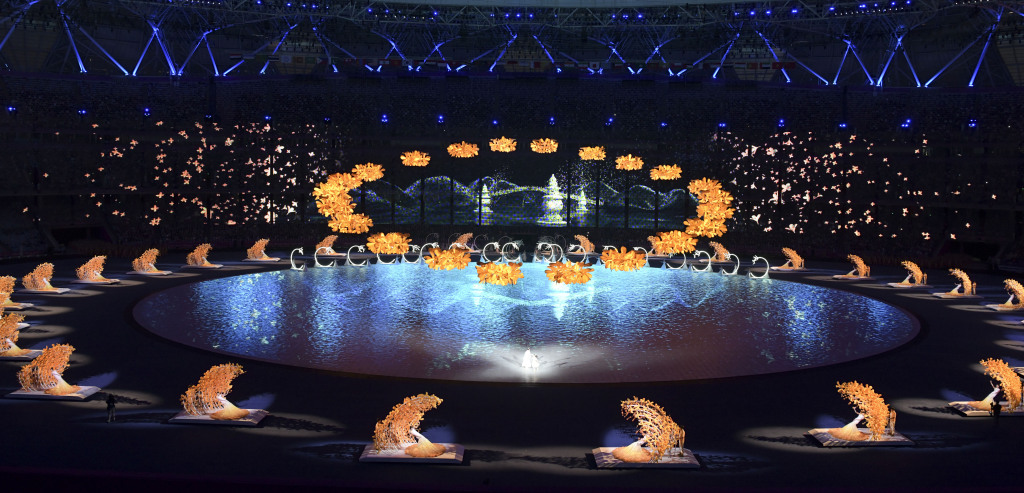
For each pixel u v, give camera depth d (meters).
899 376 31.00
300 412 25.83
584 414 25.91
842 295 49.84
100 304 44.03
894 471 21.22
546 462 21.70
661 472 21.03
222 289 49.44
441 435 23.86
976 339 37.56
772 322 40.81
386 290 49.56
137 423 24.45
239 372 25.42
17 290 48.22
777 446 23.16
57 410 25.70
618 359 32.94
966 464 21.78
